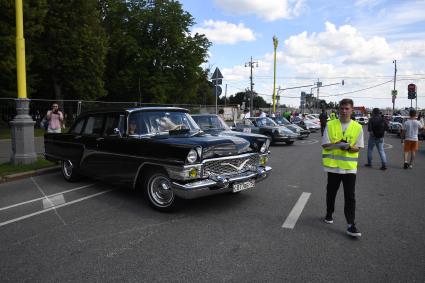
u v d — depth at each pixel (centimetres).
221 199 648
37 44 2558
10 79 2225
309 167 1036
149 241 449
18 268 379
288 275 356
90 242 449
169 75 3762
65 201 645
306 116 4122
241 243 439
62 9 2666
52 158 845
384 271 365
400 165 1124
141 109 657
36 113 1495
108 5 3722
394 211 581
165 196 570
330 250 418
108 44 3219
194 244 437
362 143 476
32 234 481
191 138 578
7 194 705
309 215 553
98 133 700
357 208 599
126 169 618
